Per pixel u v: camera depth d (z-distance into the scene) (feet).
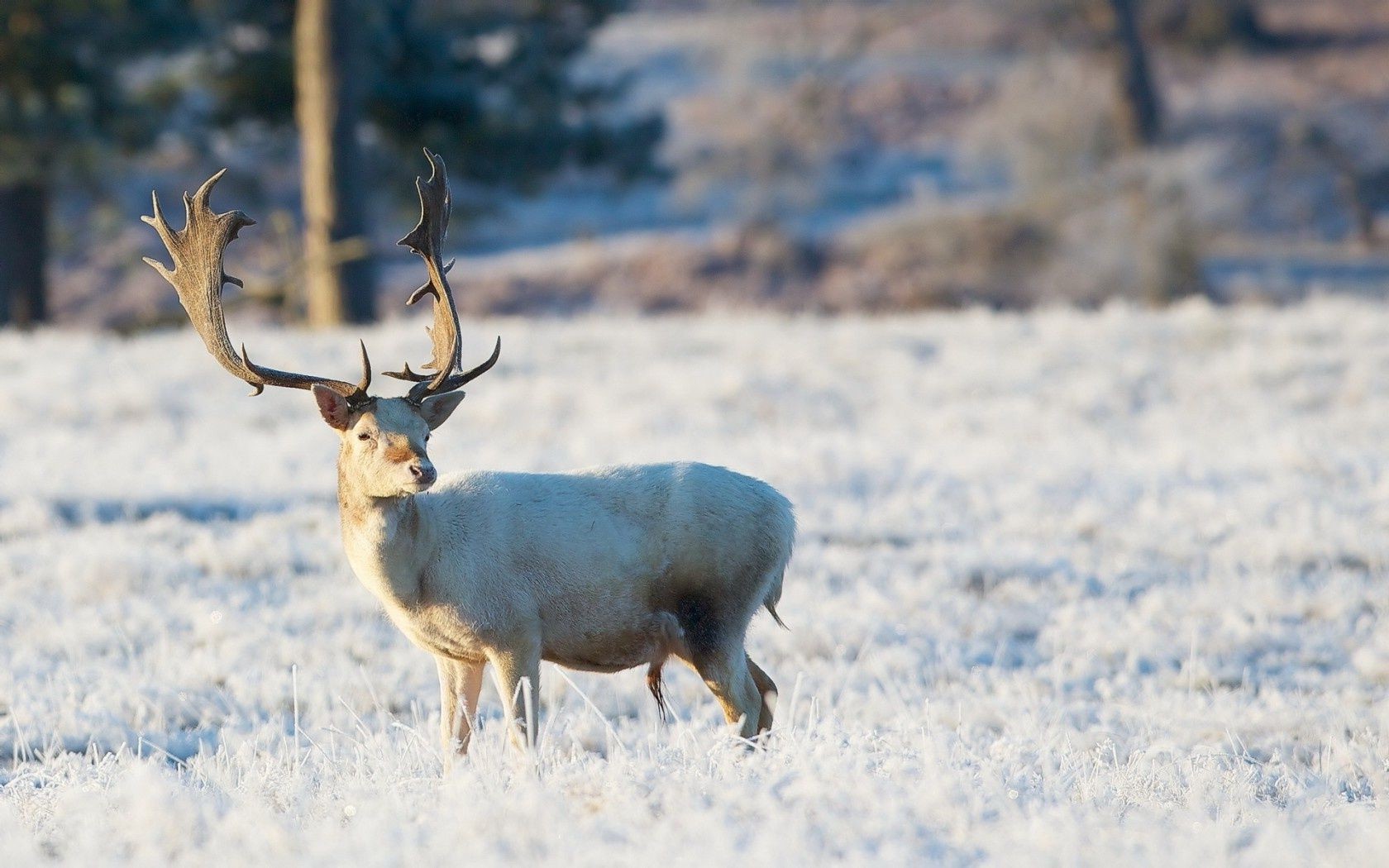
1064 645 120.78
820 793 68.23
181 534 146.61
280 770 79.41
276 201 483.92
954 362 254.06
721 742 77.36
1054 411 222.89
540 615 84.69
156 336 280.51
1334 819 68.95
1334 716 101.96
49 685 103.71
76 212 477.77
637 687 108.37
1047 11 539.70
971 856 61.52
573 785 72.28
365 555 81.05
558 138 386.11
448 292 86.94
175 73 394.11
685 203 582.76
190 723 100.83
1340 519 156.04
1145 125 502.38
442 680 86.94
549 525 84.84
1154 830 64.49
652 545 87.30
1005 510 164.04
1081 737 95.71
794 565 141.28
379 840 62.90
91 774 82.07
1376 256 540.11
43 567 133.28
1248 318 281.74
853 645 119.14
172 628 119.24
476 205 420.77
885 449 193.98
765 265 537.24
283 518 153.28
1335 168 582.35
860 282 520.83
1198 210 477.36
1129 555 147.02
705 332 279.90
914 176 606.55
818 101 581.94
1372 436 207.10
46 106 345.72
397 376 84.33
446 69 371.35
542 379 233.76
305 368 235.81
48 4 336.90
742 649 90.33
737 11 619.67
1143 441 209.15
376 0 349.41
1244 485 172.65
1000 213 513.04
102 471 174.91
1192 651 113.09
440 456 179.52
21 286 387.14
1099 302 487.61
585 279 538.88
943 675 113.09
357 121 303.68
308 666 110.52
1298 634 123.13
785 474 174.91
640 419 205.57
